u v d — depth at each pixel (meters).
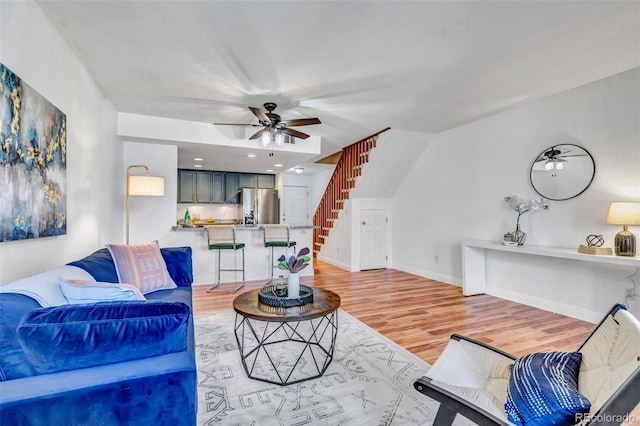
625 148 2.99
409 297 4.24
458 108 3.90
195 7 1.95
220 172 7.52
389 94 3.38
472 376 1.45
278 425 1.68
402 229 6.14
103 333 1.14
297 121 3.53
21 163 1.69
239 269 5.17
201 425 1.67
